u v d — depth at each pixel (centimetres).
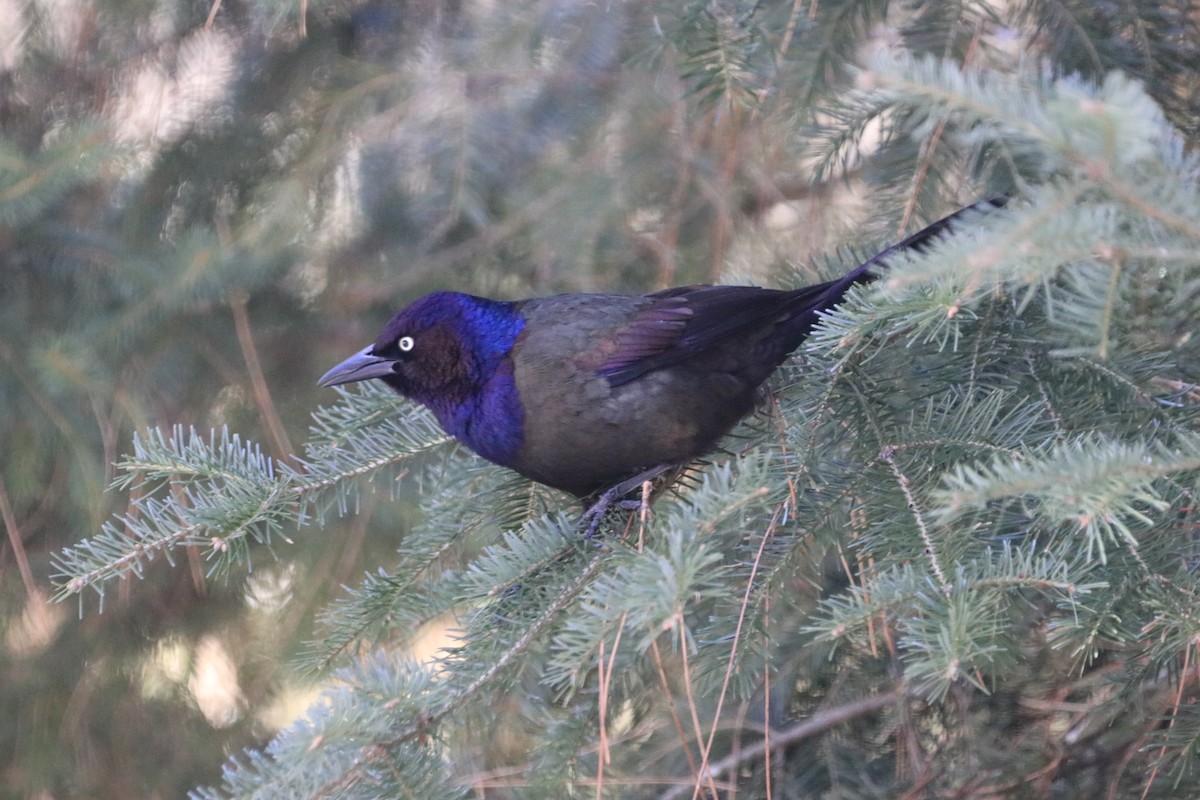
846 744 949
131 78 1259
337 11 1235
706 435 898
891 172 932
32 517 1216
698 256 1230
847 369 754
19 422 1130
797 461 710
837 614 567
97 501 1091
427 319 897
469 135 1169
